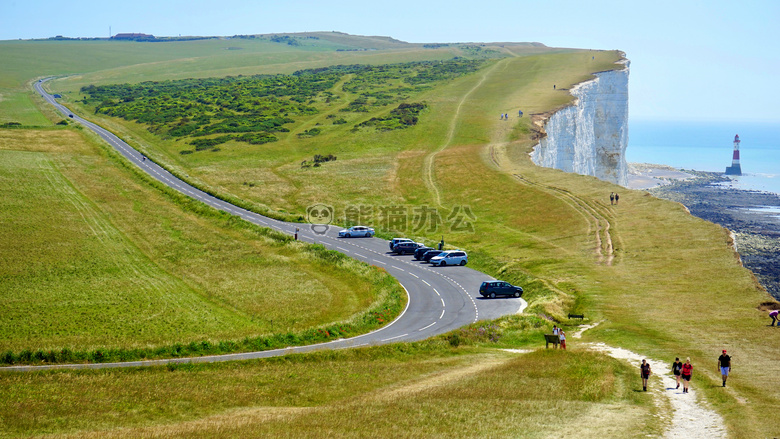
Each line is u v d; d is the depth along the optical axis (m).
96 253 74.81
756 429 27.17
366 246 85.50
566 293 59.09
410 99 183.00
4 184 100.44
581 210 88.06
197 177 120.19
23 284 62.78
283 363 42.53
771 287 91.38
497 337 50.03
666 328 46.69
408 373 40.34
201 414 32.12
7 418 30.56
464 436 26.94
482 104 170.75
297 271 72.06
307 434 27.33
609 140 178.62
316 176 120.94
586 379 35.69
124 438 27.17
